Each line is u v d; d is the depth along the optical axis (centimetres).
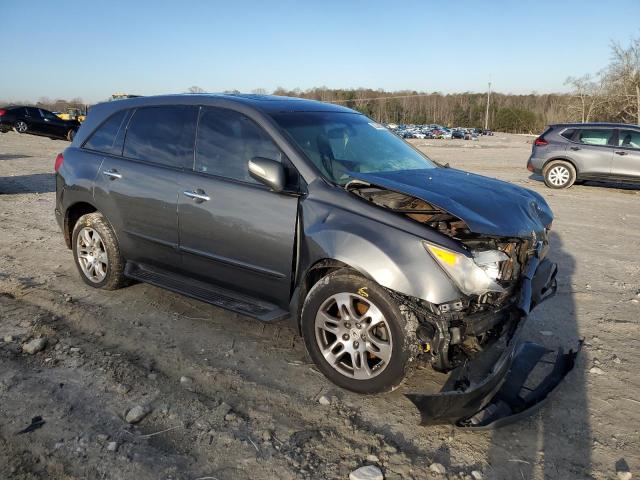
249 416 303
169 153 424
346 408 314
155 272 449
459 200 323
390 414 310
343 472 260
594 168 1263
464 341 298
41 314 430
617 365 381
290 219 346
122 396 317
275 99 428
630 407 327
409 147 462
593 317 469
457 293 292
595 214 973
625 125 1257
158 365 356
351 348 321
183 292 414
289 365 362
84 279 494
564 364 359
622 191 1284
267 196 359
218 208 379
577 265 634
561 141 1302
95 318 425
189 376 343
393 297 302
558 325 450
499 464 271
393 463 268
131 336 397
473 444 286
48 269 544
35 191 1031
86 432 282
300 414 306
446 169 436
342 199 334
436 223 327
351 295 316
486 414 299
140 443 275
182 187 402
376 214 320
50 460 260
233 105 399
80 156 486
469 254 296
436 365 296
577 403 330
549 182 1321
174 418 298
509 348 294
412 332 298
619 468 271
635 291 541
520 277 336
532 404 312
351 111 467
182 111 427
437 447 282
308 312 336
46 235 686
